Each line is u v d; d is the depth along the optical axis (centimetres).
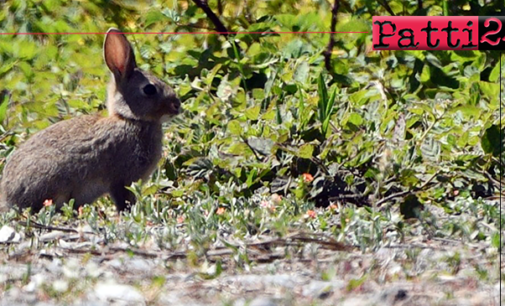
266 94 1445
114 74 1209
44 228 995
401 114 1368
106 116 1214
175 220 1028
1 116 1471
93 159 1180
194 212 999
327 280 789
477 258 862
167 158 1253
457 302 718
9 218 1060
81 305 721
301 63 1512
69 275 796
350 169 1214
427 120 1348
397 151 1200
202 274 808
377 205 1128
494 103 1366
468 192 1147
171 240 911
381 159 1150
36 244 926
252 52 1584
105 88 1505
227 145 1289
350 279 788
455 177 1182
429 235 952
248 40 1645
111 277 811
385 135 1273
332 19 1648
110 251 900
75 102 1484
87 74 1652
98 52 1705
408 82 1555
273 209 1033
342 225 929
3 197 1184
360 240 896
